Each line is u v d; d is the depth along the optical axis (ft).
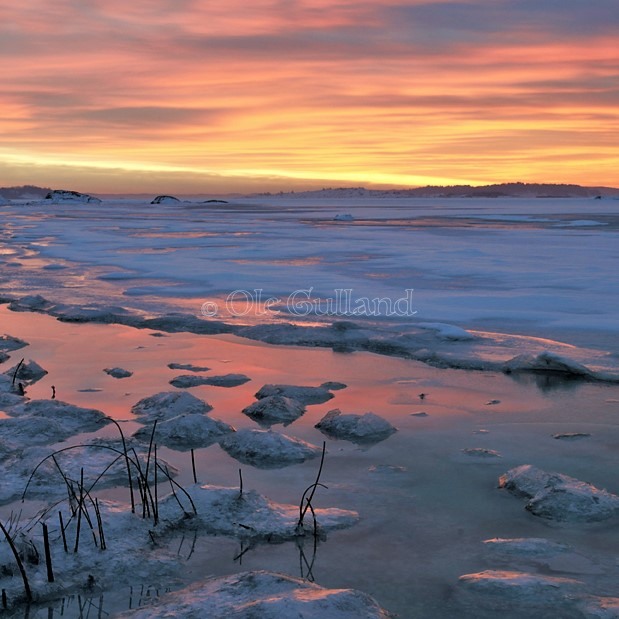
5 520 12.06
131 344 28.58
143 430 17.37
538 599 9.69
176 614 8.89
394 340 28.25
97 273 53.78
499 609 9.52
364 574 10.55
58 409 18.51
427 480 14.39
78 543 11.04
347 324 30.09
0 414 18.65
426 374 23.56
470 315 34.09
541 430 17.66
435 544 11.54
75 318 34.14
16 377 22.94
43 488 13.73
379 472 14.82
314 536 11.78
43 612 9.45
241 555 11.10
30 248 79.10
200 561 10.91
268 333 29.73
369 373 23.76
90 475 14.35
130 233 110.01
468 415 18.99
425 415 19.06
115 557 10.74
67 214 228.63
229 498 12.76
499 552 11.19
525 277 49.08
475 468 15.07
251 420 18.76
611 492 13.78
